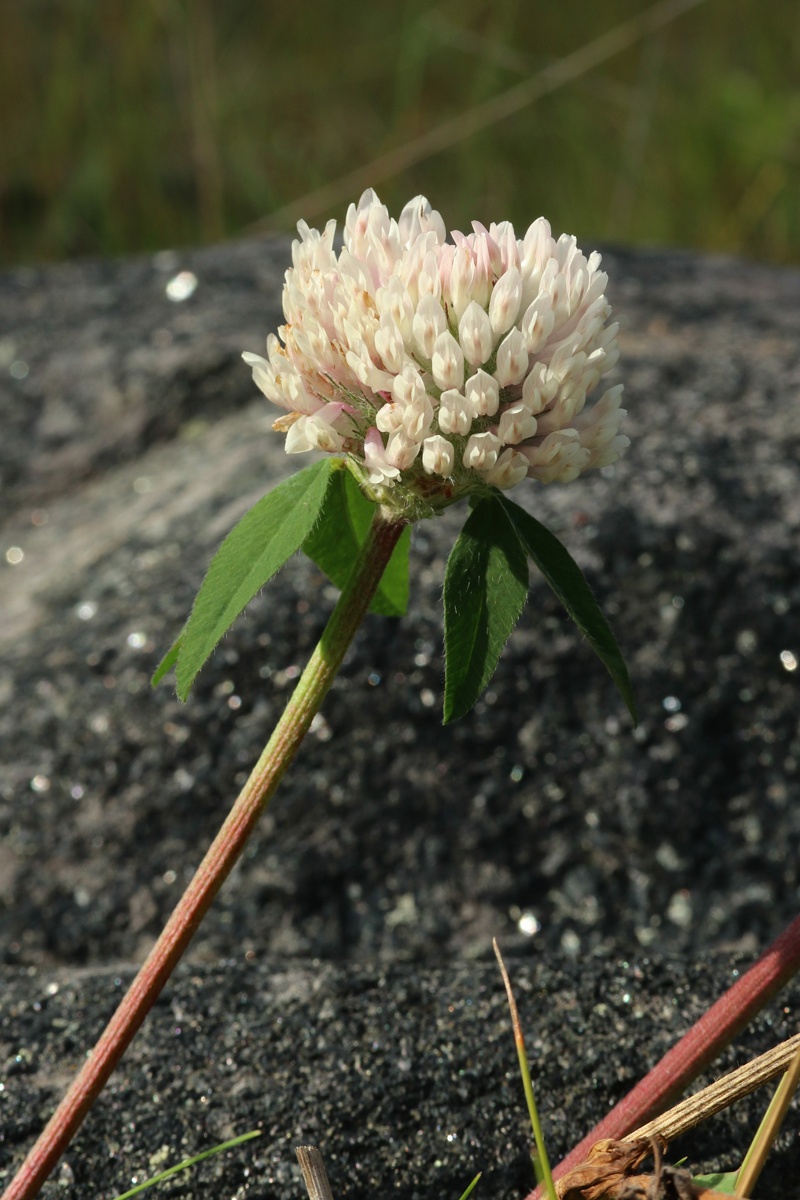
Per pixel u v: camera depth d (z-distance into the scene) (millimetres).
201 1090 324
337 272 293
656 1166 296
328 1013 332
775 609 380
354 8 977
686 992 332
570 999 332
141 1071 326
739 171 812
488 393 288
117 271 612
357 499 305
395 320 289
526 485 399
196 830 370
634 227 811
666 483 396
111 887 366
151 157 829
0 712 381
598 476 400
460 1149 319
